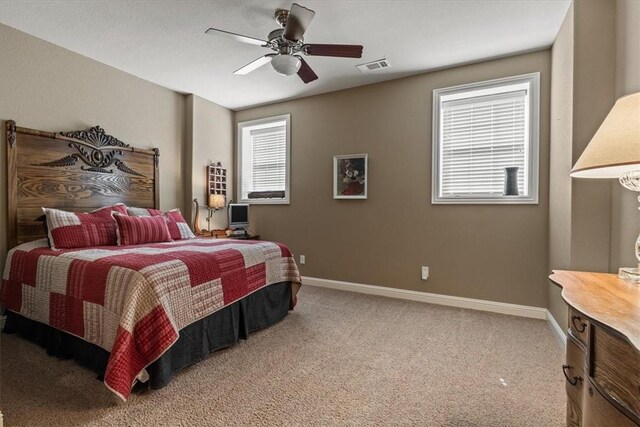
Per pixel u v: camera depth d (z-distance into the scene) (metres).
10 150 2.76
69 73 3.17
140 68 3.55
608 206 2.15
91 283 1.98
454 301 3.45
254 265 2.68
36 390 1.82
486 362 2.19
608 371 0.94
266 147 4.88
